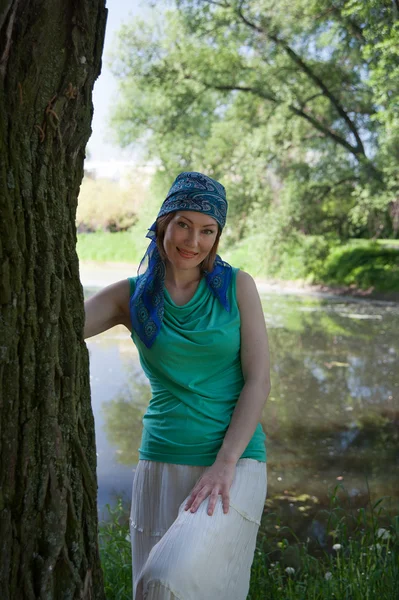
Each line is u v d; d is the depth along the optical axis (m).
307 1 18.09
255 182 20.19
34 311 1.76
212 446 2.06
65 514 1.85
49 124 1.78
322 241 22.72
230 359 2.10
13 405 1.75
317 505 4.78
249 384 2.08
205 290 2.11
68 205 1.88
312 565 3.50
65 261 1.85
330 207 21.97
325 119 20.95
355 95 20.36
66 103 1.82
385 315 16.17
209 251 2.08
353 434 6.55
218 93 21.62
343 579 2.93
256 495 2.02
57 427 1.82
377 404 7.68
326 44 19.56
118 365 9.82
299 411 7.38
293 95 19.86
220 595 1.89
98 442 6.18
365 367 9.80
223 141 21.17
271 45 19.77
